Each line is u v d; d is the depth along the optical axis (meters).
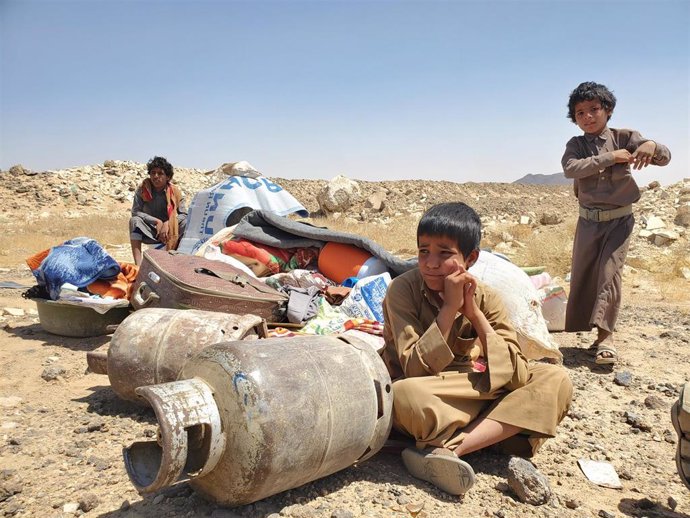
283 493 2.51
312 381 2.32
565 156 4.92
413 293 2.93
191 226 7.18
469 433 2.70
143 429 3.26
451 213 2.67
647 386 4.32
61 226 19.25
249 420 2.12
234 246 5.59
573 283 4.97
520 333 4.25
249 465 2.13
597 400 4.02
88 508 2.44
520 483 2.60
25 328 5.46
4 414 3.48
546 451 3.18
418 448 2.72
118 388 3.33
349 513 2.35
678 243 11.42
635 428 3.55
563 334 5.77
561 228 13.60
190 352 3.17
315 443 2.28
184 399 2.12
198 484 2.32
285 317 4.57
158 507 2.43
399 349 2.80
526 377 2.77
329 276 5.48
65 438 3.14
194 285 4.21
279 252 5.64
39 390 3.92
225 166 19.38
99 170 29.80
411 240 14.38
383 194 27.23
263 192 7.27
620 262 4.75
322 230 5.54
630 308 7.34
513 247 12.68
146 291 4.46
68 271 4.95
